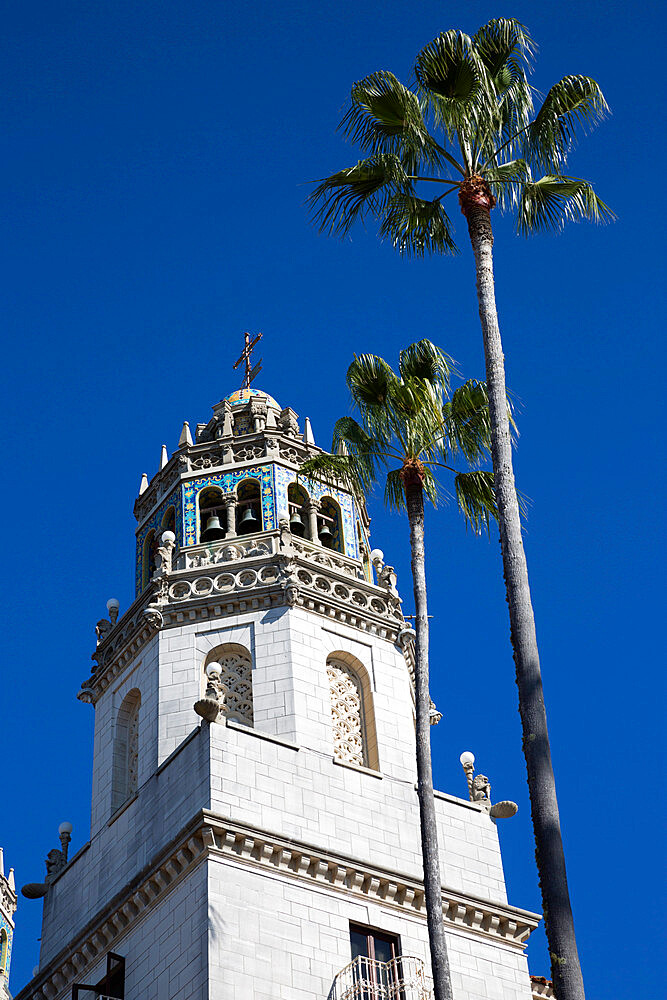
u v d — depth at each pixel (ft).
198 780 129.90
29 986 139.13
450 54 115.03
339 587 150.82
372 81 116.98
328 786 135.03
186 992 118.93
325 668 144.87
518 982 135.54
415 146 117.60
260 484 157.17
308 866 128.47
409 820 138.10
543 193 116.78
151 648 147.43
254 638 144.77
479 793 148.77
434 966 101.81
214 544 152.35
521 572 97.04
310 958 123.54
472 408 124.16
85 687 154.71
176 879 127.13
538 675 93.09
